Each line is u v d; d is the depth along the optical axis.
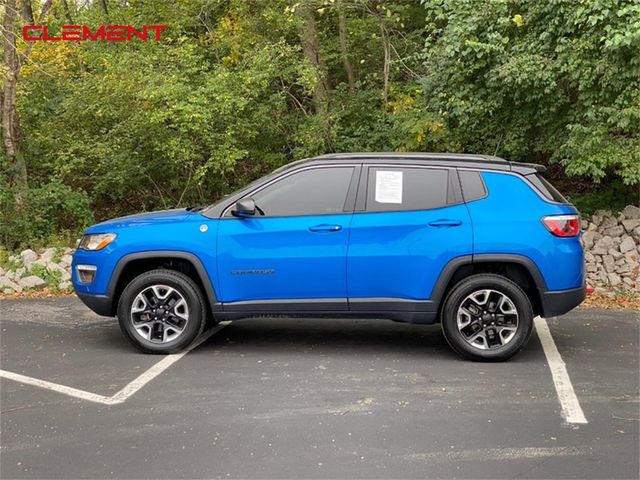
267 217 6.17
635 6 8.46
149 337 6.33
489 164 6.20
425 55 10.98
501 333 6.05
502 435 4.48
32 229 11.34
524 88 9.74
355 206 6.12
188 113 10.98
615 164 10.09
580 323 7.63
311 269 6.08
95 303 6.35
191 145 11.41
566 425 4.65
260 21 13.43
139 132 11.84
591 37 9.12
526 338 5.99
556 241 5.96
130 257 6.23
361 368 5.91
